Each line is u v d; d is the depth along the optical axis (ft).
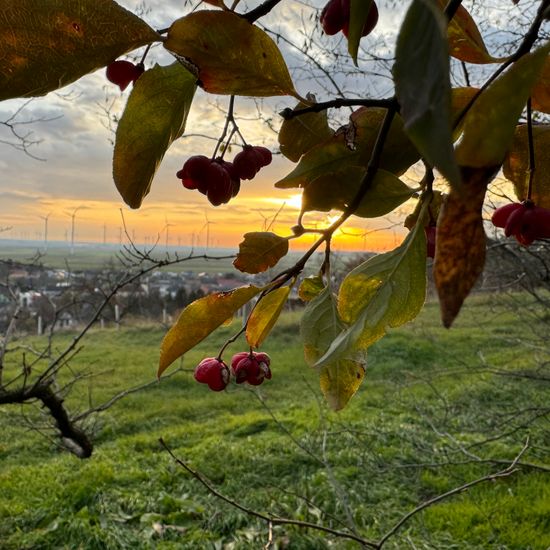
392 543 16.58
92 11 1.43
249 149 2.53
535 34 1.23
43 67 1.42
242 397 36.06
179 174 2.42
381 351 40.81
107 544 18.25
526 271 15.39
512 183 2.21
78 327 54.03
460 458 21.33
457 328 43.32
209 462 24.75
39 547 18.40
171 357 2.11
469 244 1.21
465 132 1.14
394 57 0.93
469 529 17.38
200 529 19.15
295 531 18.15
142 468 24.82
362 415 29.22
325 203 2.13
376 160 1.97
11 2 1.37
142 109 1.77
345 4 1.98
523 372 19.71
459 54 1.92
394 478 20.90
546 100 1.85
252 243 2.18
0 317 23.68
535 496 18.48
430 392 31.63
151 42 1.52
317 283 2.45
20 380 32.50
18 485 22.89
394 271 1.94
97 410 15.48
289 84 1.75
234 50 1.67
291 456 24.44
